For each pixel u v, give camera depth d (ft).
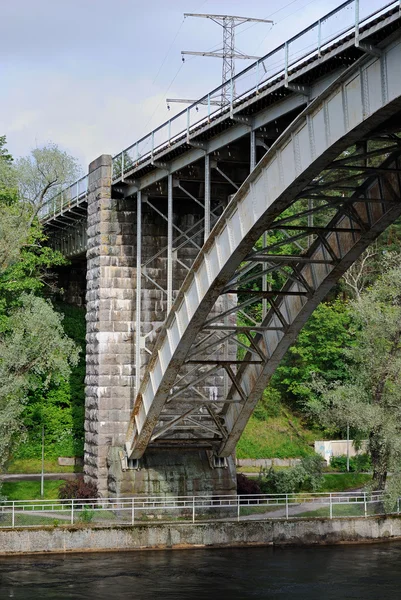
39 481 184.65
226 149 134.51
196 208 165.99
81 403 215.31
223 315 132.87
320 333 240.73
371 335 164.25
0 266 169.17
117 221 164.86
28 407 208.85
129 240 165.17
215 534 146.92
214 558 138.72
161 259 165.37
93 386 164.96
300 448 226.38
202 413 163.32
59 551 141.28
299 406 241.35
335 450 216.74
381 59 94.63
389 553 143.02
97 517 150.10
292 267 127.95
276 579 125.70
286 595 117.29
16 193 198.49
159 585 122.11
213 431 155.63
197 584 122.72
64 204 200.85
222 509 158.10
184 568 131.95
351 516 153.48
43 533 141.08
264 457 221.66
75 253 207.00
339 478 196.44
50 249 210.18
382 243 245.04
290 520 149.79
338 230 118.52
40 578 125.29
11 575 126.93
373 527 153.28
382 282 170.91
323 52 104.01
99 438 161.68
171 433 161.99
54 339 159.74
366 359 164.96
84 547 142.41
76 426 210.79
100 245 164.04
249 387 148.36
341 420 164.45
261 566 133.49
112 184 164.66
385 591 119.24
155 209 155.94
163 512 156.35
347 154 167.43
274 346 139.74
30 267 207.41
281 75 112.47
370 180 116.47
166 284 165.27
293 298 134.41
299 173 106.63
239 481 171.73
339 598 115.75
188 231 153.48
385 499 154.92
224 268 122.93
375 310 166.91
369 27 94.43
